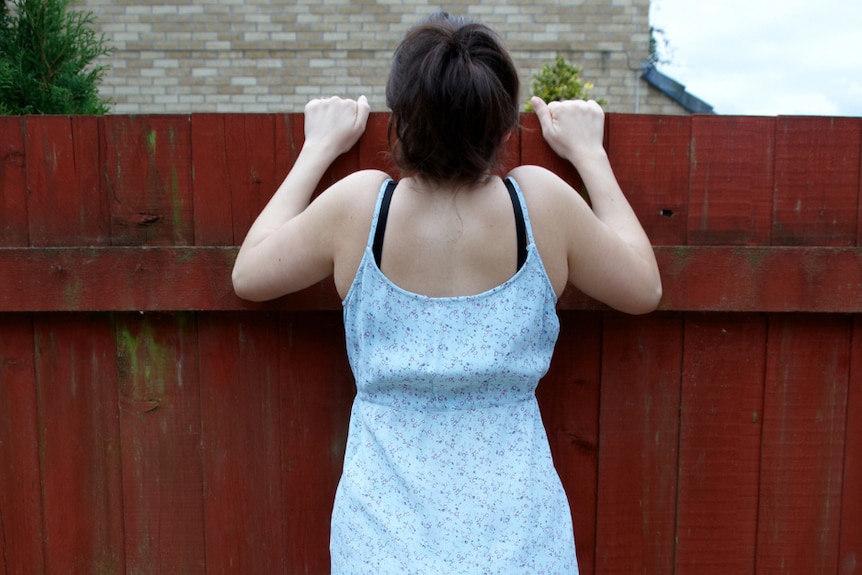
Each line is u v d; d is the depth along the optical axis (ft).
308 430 5.42
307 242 4.09
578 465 5.46
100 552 5.53
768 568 5.53
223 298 5.16
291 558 5.53
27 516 5.49
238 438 5.43
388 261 3.81
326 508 5.49
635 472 5.46
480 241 3.77
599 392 5.39
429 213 3.78
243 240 5.21
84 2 16.92
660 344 5.34
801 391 5.36
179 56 17.19
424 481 3.77
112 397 5.39
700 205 5.18
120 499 5.49
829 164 5.13
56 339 5.32
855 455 5.41
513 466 3.85
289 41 17.19
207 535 5.51
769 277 5.12
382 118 5.08
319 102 4.95
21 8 9.43
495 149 3.76
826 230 5.19
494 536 3.70
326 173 5.13
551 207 3.89
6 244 5.20
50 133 5.12
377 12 17.11
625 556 5.54
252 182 5.17
